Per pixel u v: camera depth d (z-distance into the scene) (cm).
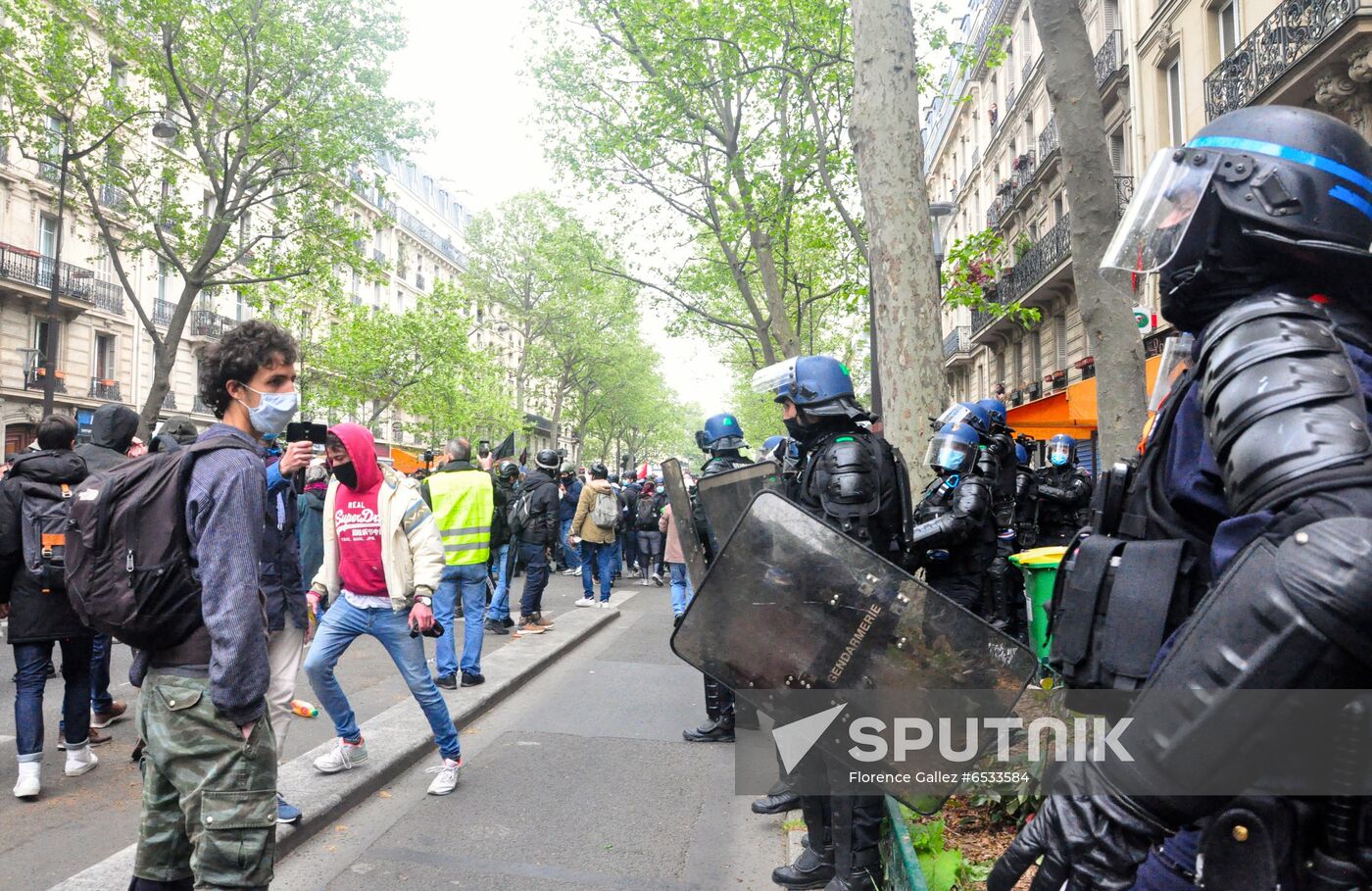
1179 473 112
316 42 1939
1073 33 557
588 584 1259
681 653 193
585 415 6281
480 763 519
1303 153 109
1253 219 109
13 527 445
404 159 2169
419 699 460
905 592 182
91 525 225
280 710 400
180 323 1962
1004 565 524
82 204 2159
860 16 671
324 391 3444
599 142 2006
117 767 496
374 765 477
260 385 258
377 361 3384
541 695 699
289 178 2142
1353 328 108
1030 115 2648
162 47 1892
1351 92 1147
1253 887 94
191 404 3453
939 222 1183
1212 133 119
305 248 2123
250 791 226
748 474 372
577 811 439
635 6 1669
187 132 2153
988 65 1496
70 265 2844
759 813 428
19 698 447
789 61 1566
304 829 395
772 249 2059
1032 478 707
